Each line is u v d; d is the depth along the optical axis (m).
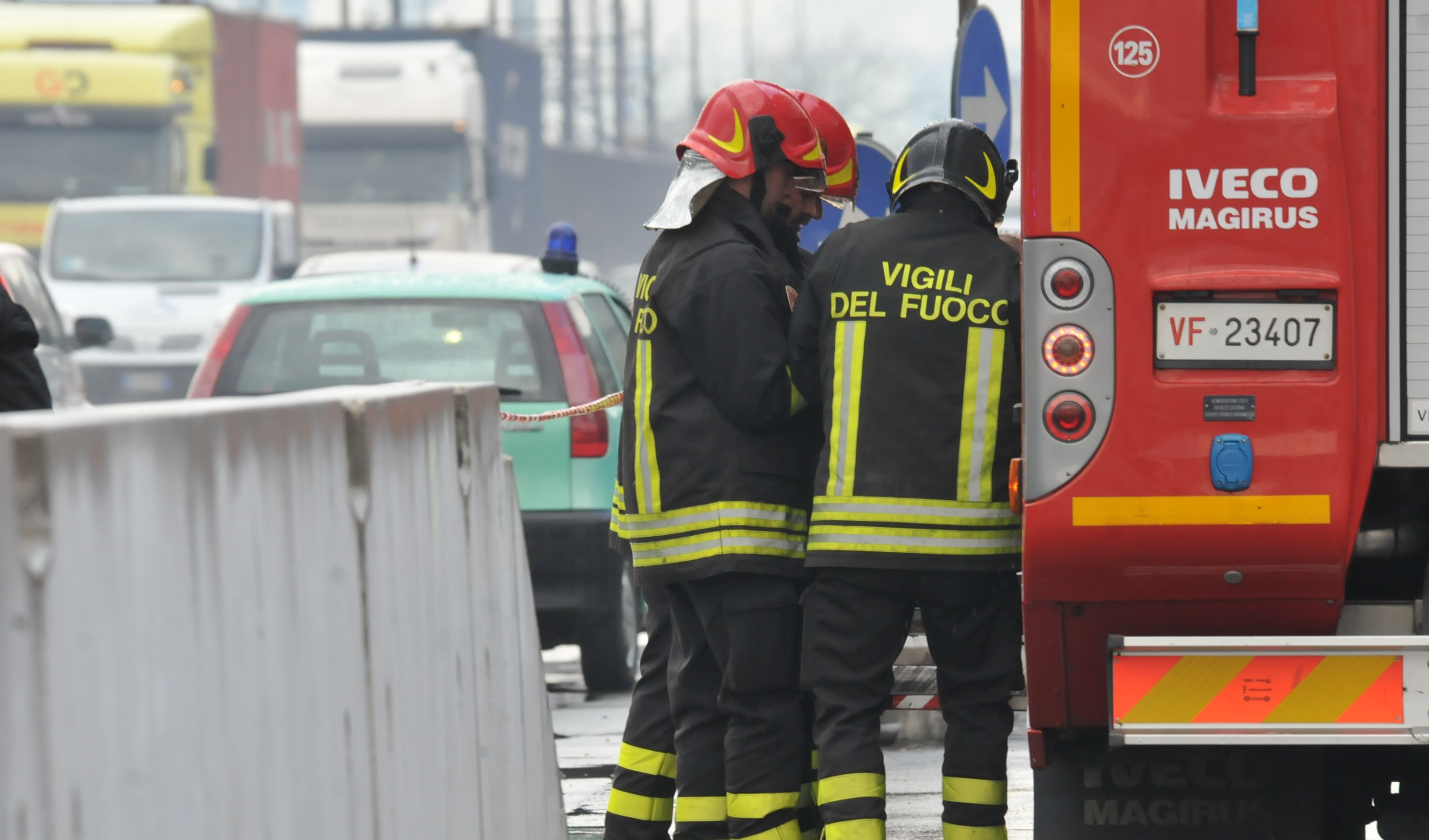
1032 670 16.16
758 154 18.66
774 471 18.41
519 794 17.28
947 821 18.12
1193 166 15.12
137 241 83.62
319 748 11.77
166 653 9.56
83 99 93.00
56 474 8.49
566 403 32.53
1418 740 14.59
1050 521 15.39
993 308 17.36
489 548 16.86
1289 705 14.70
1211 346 15.22
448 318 33.34
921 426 17.30
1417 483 17.08
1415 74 15.05
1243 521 15.23
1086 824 16.97
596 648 33.75
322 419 12.34
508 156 139.50
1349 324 15.09
